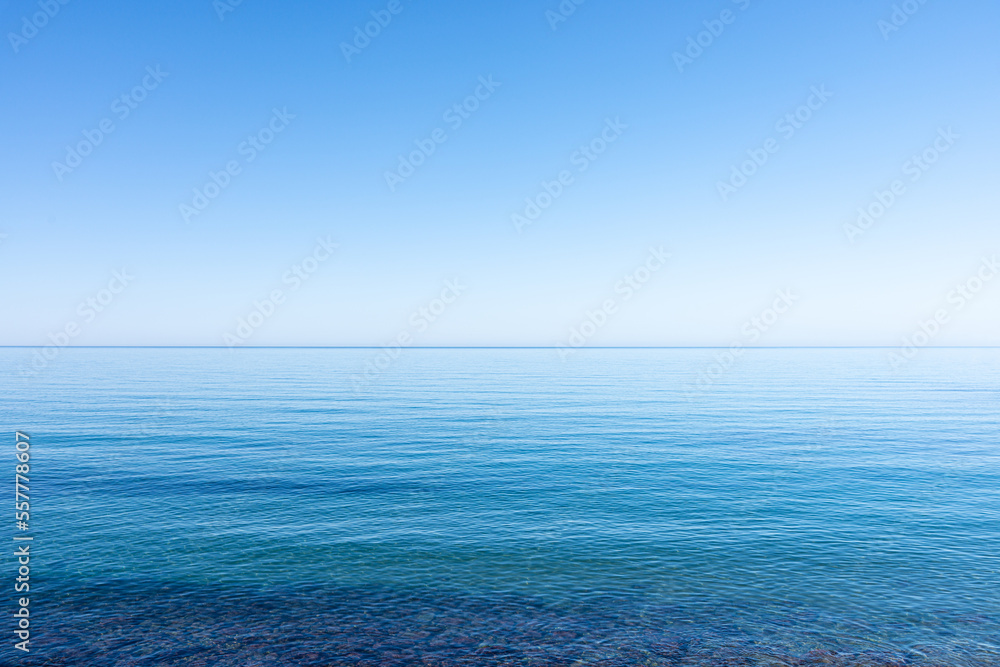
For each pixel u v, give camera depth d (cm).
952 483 2716
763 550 1862
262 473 2872
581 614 1445
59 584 1575
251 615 1421
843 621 1409
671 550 1866
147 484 2647
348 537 1972
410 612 1448
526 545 1906
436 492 2555
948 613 1448
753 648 1293
